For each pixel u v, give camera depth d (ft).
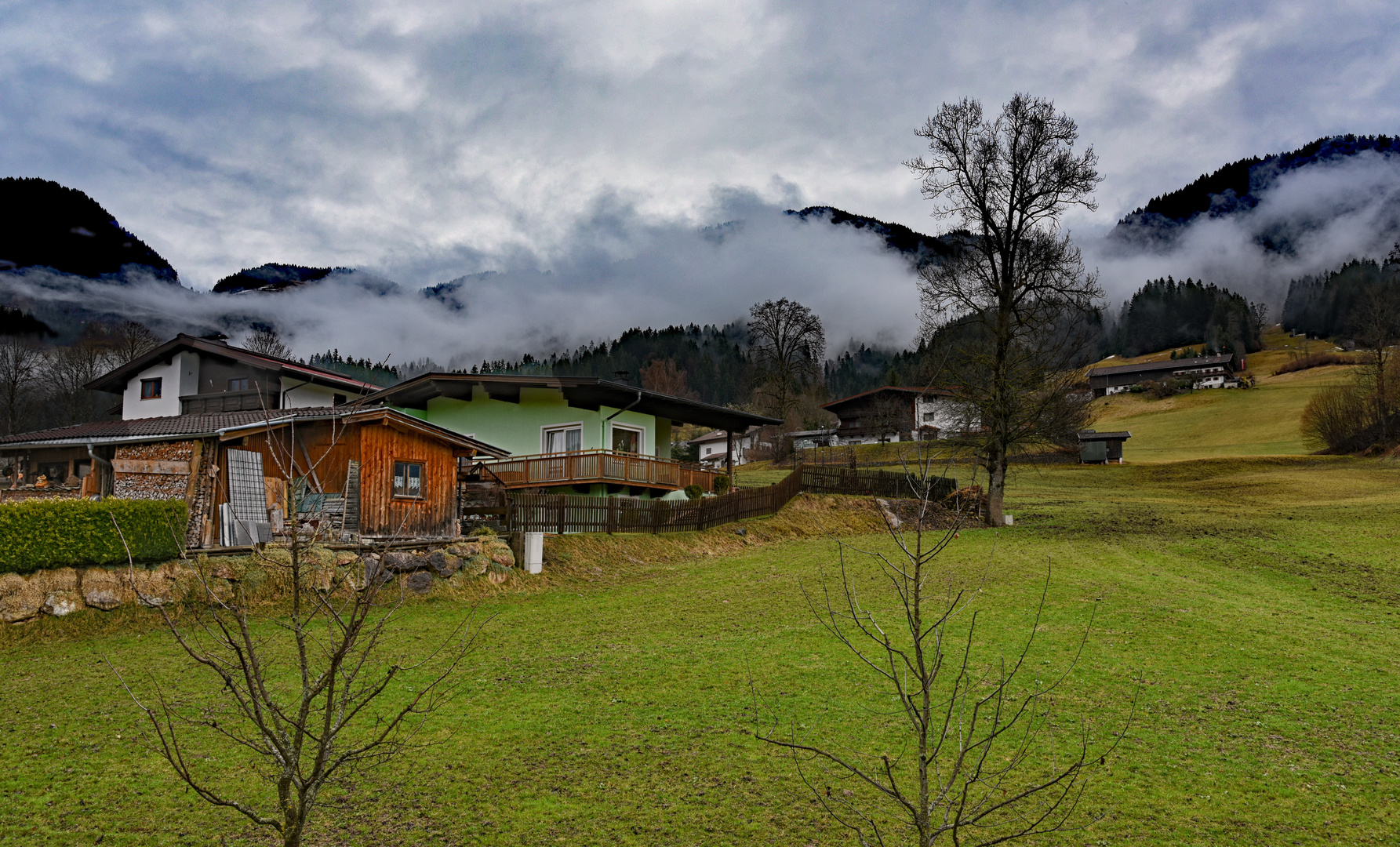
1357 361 373.40
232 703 39.47
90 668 43.80
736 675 46.88
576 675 46.55
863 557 85.40
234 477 65.00
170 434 63.21
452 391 114.11
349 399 143.02
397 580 62.54
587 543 80.79
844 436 295.28
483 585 66.69
